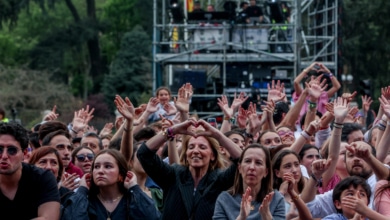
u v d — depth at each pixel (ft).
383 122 41.75
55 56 168.76
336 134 38.50
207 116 83.97
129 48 157.28
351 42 153.79
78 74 177.37
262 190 33.91
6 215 31.04
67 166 39.75
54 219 31.12
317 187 38.17
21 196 31.09
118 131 44.80
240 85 85.35
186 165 35.91
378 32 156.87
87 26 171.12
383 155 39.55
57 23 178.70
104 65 186.91
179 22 88.79
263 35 86.43
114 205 33.99
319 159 38.86
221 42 86.48
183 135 36.55
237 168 34.17
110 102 153.28
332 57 90.99
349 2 156.56
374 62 157.58
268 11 87.97
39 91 144.97
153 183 39.83
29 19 180.24
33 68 168.45
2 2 161.79
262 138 41.06
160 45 88.53
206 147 35.32
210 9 88.02
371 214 32.37
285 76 84.89
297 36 85.56
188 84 40.98
